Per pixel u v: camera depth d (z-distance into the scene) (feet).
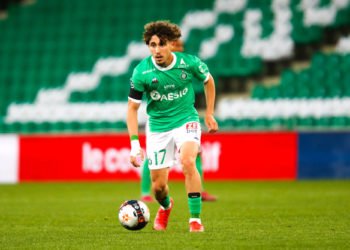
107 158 202.90
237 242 76.02
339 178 195.72
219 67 252.62
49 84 267.59
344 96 227.61
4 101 265.13
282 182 189.67
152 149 86.07
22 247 75.41
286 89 233.35
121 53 269.44
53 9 293.02
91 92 254.27
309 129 202.90
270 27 260.42
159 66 83.51
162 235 82.48
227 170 199.52
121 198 149.38
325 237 80.64
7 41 286.66
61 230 91.91
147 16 281.13
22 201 143.33
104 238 81.46
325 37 255.91
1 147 208.13
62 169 205.36
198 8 277.85
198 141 84.58
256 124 224.94
